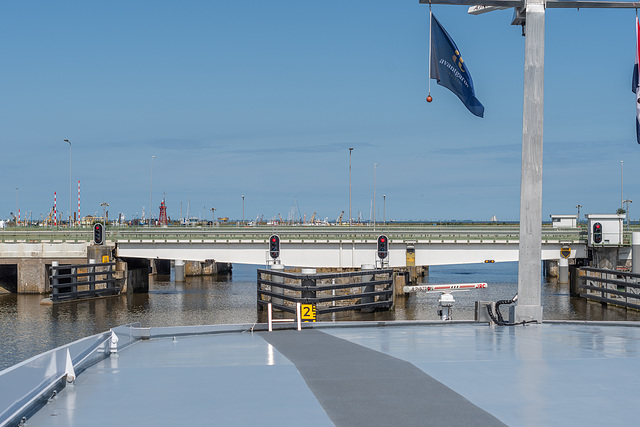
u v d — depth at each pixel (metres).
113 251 84.31
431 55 23.31
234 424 9.94
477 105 23.91
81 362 14.38
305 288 59.84
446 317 28.53
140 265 91.38
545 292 88.19
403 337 20.38
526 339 19.31
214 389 12.38
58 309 69.19
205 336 21.56
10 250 85.00
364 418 10.22
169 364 15.41
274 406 11.01
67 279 81.75
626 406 10.75
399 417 10.25
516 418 10.12
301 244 79.44
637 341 18.70
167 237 82.50
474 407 10.78
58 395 11.90
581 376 13.19
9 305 72.81
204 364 15.33
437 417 10.23
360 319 60.66
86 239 85.69
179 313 65.88
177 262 114.75
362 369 14.30
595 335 20.34
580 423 9.81
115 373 14.17
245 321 59.75
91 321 60.09
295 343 19.25
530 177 22.84
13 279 92.31
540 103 22.61
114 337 17.30
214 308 70.06
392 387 12.37
